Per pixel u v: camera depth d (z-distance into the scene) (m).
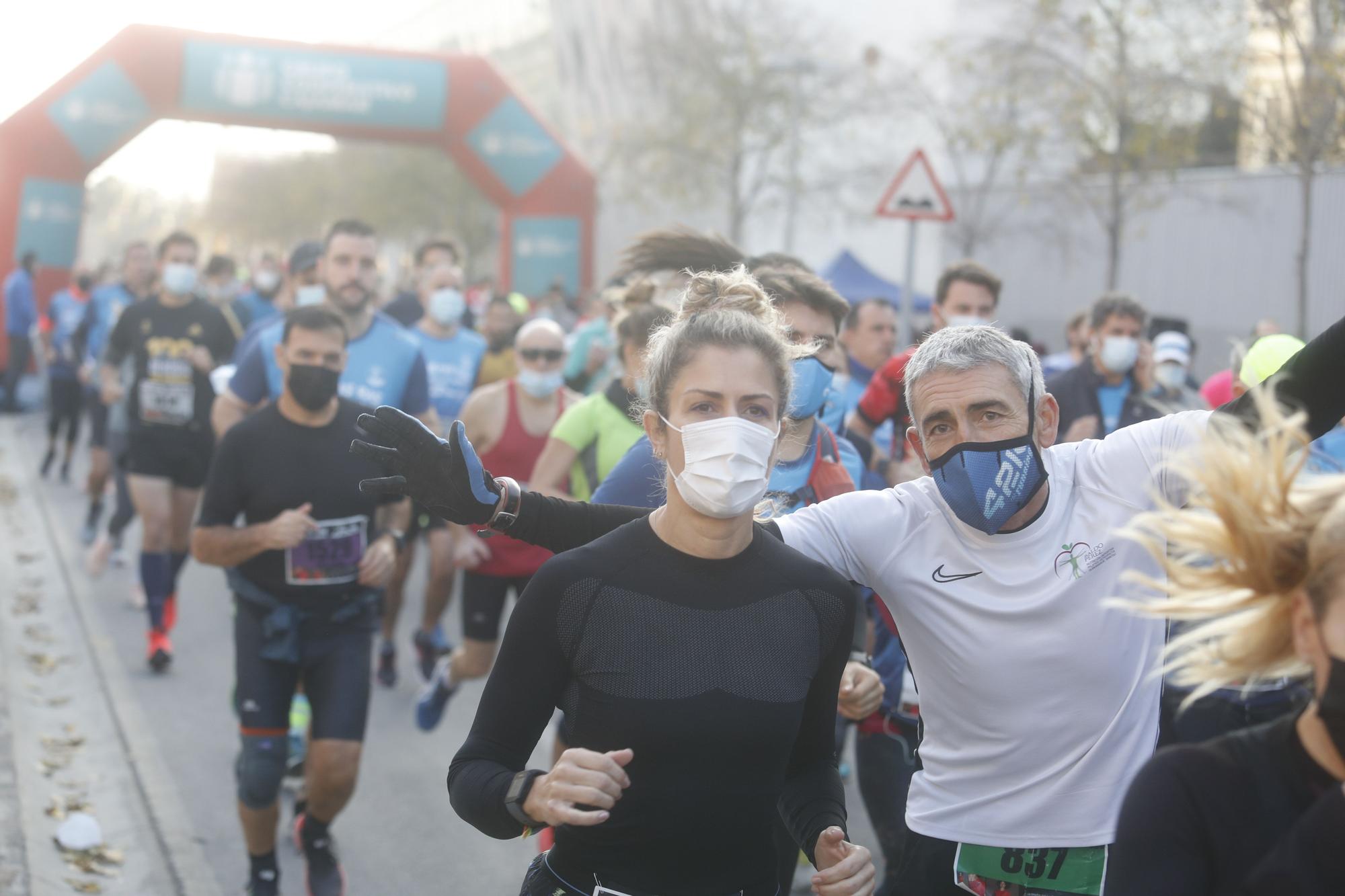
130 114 23.05
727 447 2.18
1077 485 2.60
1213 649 1.69
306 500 4.25
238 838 4.96
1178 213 23.30
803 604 2.29
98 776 5.54
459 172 43.84
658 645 2.20
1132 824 1.66
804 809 2.37
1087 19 17.97
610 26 37.06
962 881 2.59
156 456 7.37
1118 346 5.88
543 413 6.27
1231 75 16.73
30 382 22.75
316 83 23.91
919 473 4.45
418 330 7.98
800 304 3.65
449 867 4.86
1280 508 1.60
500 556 5.64
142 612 8.55
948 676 2.60
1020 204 21.48
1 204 22.67
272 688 4.20
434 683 5.86
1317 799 1.57
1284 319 21.70
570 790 2.03
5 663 6.99
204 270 12.78
